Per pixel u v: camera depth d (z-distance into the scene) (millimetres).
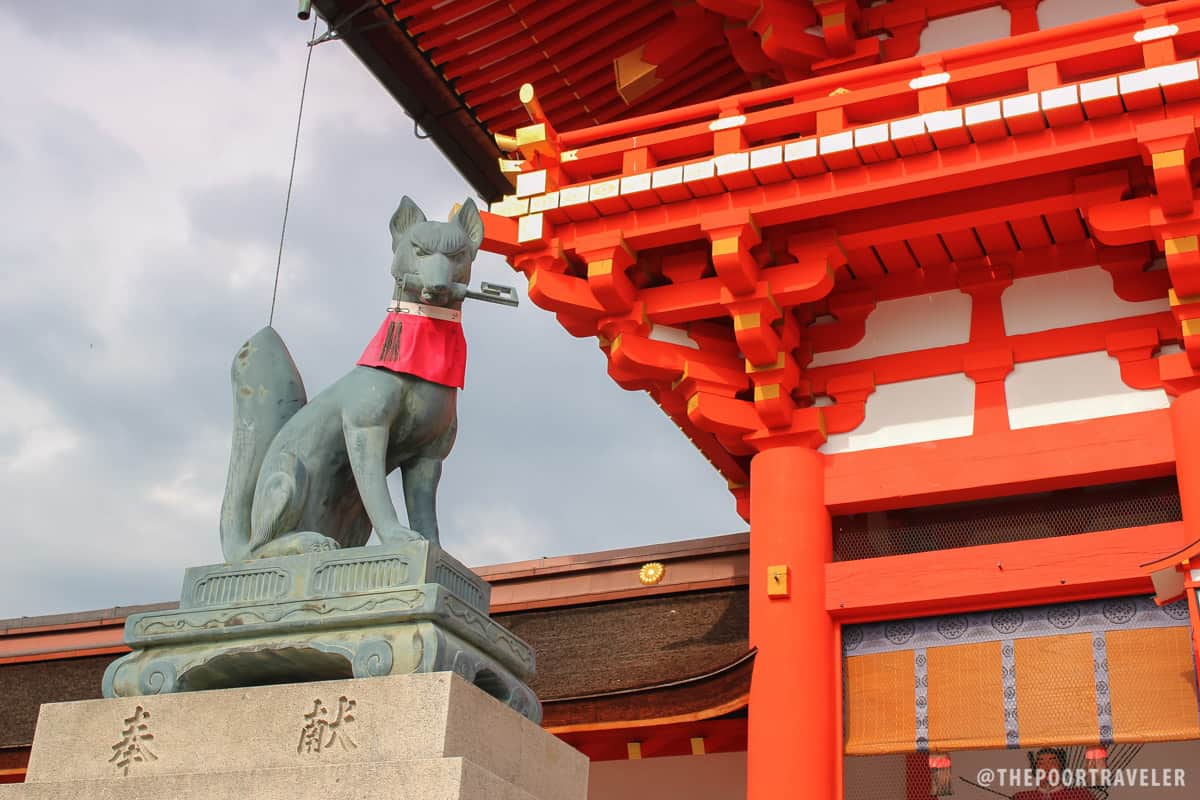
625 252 15180
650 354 15500
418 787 7309
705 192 14758
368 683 7801
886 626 14672
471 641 8406
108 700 8305
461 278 9500
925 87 14148
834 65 17000
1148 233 13805
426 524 9383
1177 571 12445
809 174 14391
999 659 14078
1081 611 13945
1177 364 14148
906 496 14859
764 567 14836
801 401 16109
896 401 15562
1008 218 14680
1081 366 14945
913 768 15305
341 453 9266
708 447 17109
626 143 15352
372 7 17891
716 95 19344
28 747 17172
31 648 20641
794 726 13898
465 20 18234
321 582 8422
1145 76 13062
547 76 19234
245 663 8414
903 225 14867
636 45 18719
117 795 7852
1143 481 14742
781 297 15039
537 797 8281
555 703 15219
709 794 16500
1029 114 13352
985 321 15641
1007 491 14672
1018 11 16609
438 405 9352
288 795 7512
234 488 9391
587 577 18266
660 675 16156
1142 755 15766
